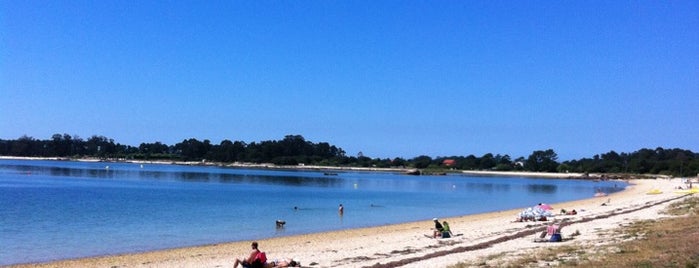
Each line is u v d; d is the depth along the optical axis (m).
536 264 19.59
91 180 114.31
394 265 21.56
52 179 112.88
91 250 29.89
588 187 136.38
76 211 50.59
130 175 148.75
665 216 39.47
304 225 43.91
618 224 35.09
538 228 34.56
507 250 24.58
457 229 38.16
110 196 71.25
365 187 119.19
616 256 20.05
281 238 35.38
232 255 28.08
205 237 35.91
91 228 39.12
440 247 27.84
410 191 106.69
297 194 86.62
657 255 19.44
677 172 182.25
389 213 57.00
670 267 17.14
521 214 43.56
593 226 34.62
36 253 28.69
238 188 100.38
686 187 100.44
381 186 126.44
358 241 33.19
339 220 48.66
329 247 30.31
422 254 24.61
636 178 184.88
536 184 156.62
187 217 48.12
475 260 21.52
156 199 68.38
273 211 55.91
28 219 43.50
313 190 100.25
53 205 55.91
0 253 28.52
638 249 21.39
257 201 69.06
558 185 149.00
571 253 21.84
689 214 39.22
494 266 19.66
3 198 63.00
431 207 66.62
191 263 25.33
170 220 45.50
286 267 21.92
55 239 33.62
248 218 48.41
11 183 94.62
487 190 118.06
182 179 133.62
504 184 154.88
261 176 169.25
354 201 74.25
